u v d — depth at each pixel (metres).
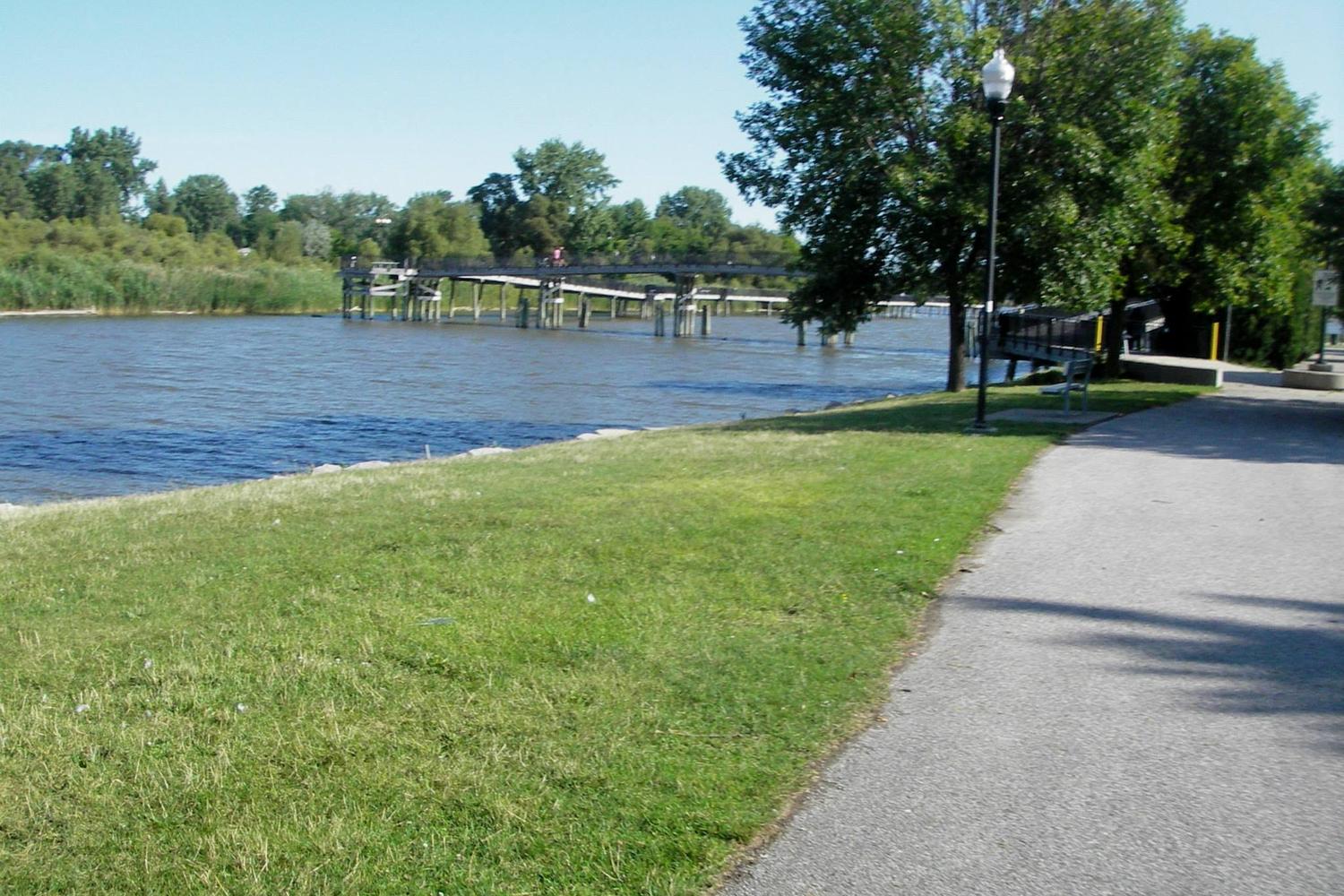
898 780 5.01
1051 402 21.22
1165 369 26.61
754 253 75.62
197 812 4.68
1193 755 5.27
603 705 5.67
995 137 16.05
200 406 33.38
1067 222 23.28
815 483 11.77
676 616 7.08
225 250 118.25
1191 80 26.30
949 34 23.50
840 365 55.03
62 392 36.28
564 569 8.20
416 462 16.91
